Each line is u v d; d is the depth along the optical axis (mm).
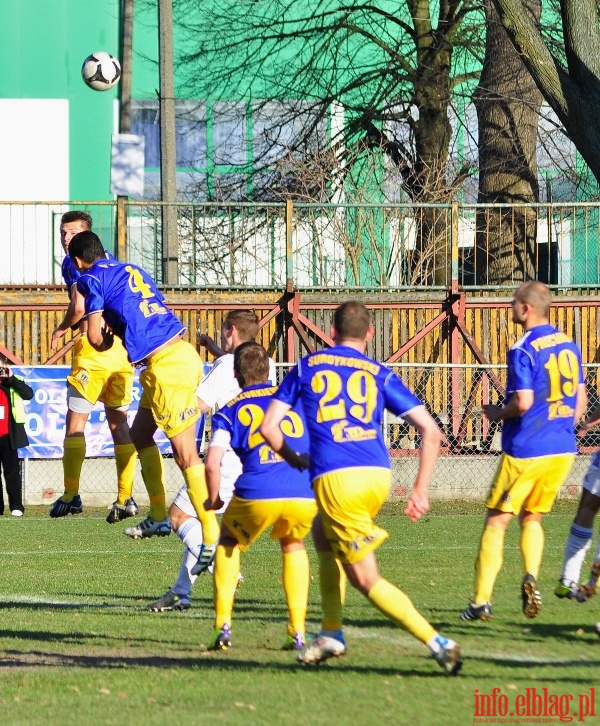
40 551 44188
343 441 19547
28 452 60781
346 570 19766
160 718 16844
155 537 49469
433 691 18609
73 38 98625
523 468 26078
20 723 16672
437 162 87375
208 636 25188
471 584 33406
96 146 98562
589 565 38656
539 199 90062
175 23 99938
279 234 68938
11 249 70125
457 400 64812
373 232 69125
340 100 94812
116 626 26703
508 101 84125
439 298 67875
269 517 22453
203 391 28859
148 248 70812
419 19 90688
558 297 68188
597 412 28828
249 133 99312
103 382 31062
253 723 16422
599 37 67375
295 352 67438
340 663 21453
